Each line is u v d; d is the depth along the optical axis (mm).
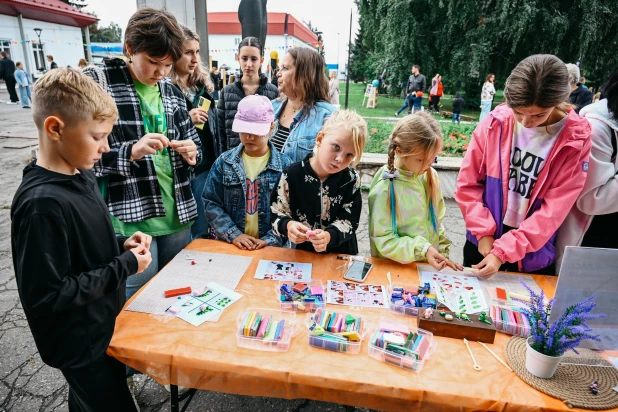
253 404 1998
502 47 14797
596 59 15047
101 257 1266
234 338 1268
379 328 1326
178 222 1991
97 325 1234
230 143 2945
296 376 1129
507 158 1759
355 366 1172
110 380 1284
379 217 1851
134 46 1562
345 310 1456
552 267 1902
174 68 2494
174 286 1545
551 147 1634
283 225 1800
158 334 1268
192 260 1757
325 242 1672
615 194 1638
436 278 1710
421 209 1895
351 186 1883
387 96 20234
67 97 1057
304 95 2381
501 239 1689
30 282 1055
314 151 1812
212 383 1188
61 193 1113
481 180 1934
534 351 1145
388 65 16016
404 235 1910
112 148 1728
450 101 18828
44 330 1177
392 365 1187
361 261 1819
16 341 2402
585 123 1604
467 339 1328
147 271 1902
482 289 1627
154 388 2068
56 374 2154
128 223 1820
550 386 1124
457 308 1467
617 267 1273
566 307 1293
